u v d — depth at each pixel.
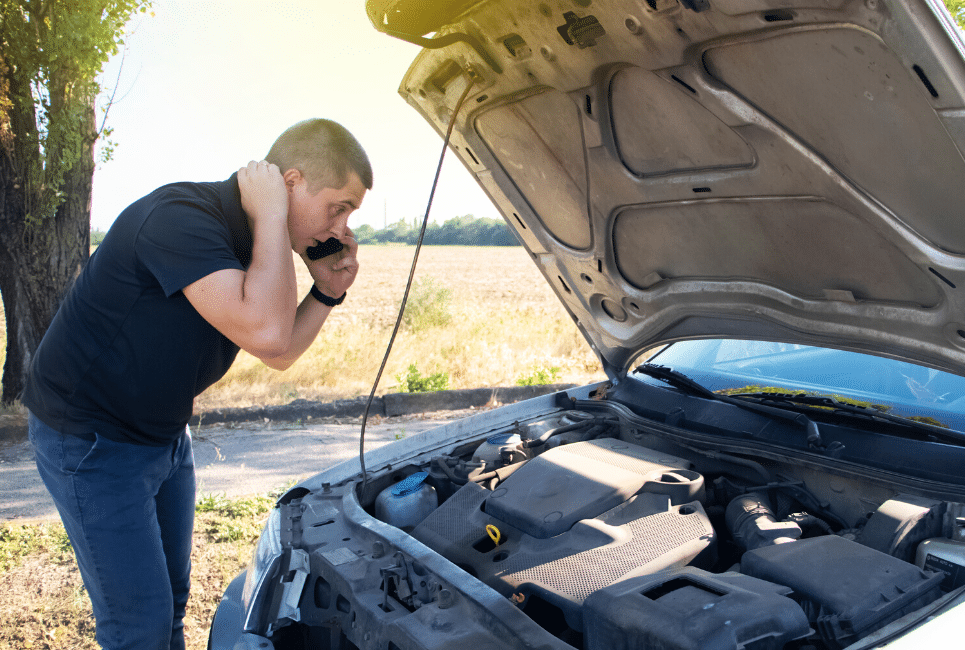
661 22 1.94
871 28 1.58
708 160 2.37
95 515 1.96
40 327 8.17
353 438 7.24
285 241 1.85
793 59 1.84
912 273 2.17
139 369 1.91
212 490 5.58
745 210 2.45
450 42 2.35
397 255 63.50
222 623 2.28
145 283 1.85
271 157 1.98
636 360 3.57
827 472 2.45
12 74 7.61
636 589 1.78
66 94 7.83
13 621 3.65
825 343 2.65
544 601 2.10
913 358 2.40
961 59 1.48
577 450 2.80
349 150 1.97
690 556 2.11
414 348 11.47
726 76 2.05
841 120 1.91
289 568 2.26
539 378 9.36
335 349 11.32
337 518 2.49
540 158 2.86
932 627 1.60
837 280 2.44
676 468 2.57
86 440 1.94
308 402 8.49
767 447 2.63
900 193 1.96
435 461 3.01
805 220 2.32
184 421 2.12
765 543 2.21
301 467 6.23
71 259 8.20
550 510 2.30
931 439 2.39
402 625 1.80
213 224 1.84
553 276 3.46
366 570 2.09
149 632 2.04
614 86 2.35
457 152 3.12
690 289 2.95
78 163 8.07
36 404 1.98
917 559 1.98
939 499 2.13
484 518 2.41
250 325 1.77
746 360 3.31
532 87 2.50
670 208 2.66
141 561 2.02
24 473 6.16
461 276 36.97
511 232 3.42
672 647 1.53
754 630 1.56
